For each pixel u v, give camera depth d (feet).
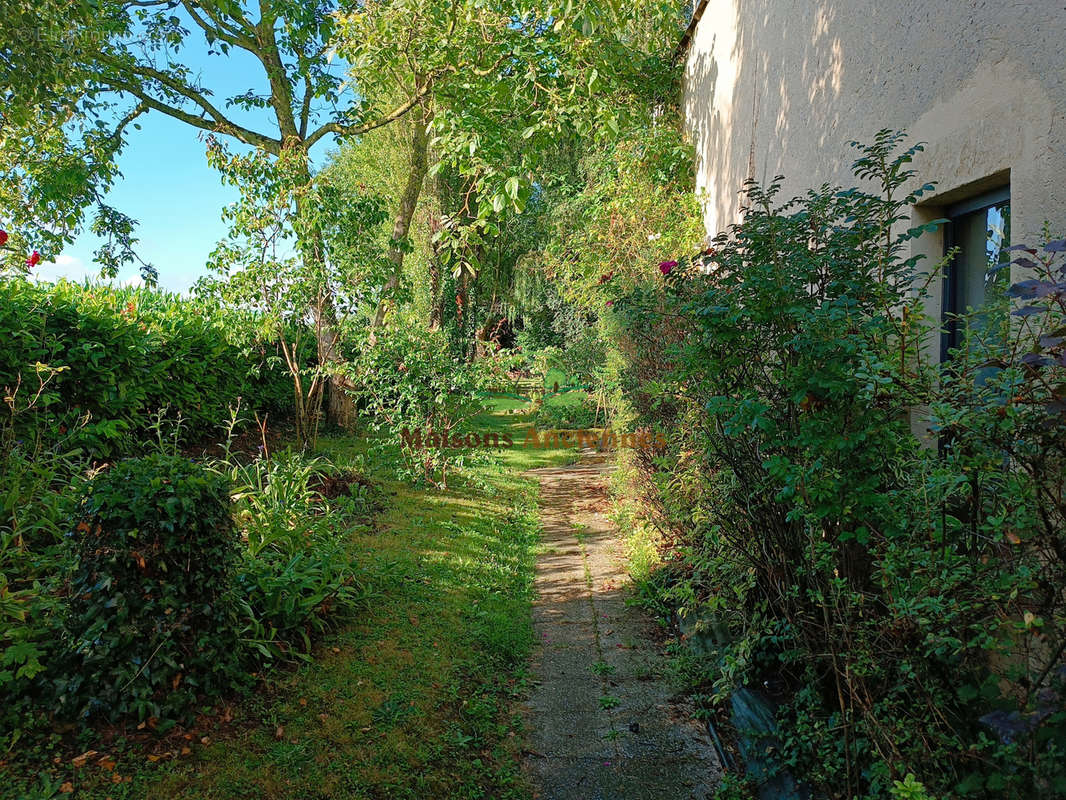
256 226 23.08
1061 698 4.98
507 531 20.99
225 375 24.23
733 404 8.34
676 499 14.47
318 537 14.34
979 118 8.84
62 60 16.26
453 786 8.66
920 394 6.55
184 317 22.84
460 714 10.43
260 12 26.96
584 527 22.33
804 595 8.98
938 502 6.49
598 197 30.83
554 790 8.89
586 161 39.24
